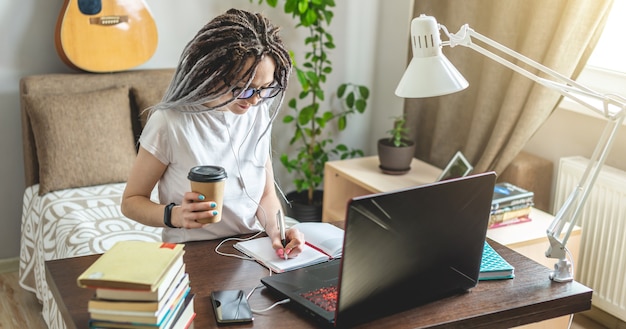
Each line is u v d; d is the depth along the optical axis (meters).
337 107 4.09
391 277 1.51
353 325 1.51
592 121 2.96
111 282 1.34
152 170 1.91
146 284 1.33
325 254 1.86
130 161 3.20
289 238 1.88
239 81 1.73
